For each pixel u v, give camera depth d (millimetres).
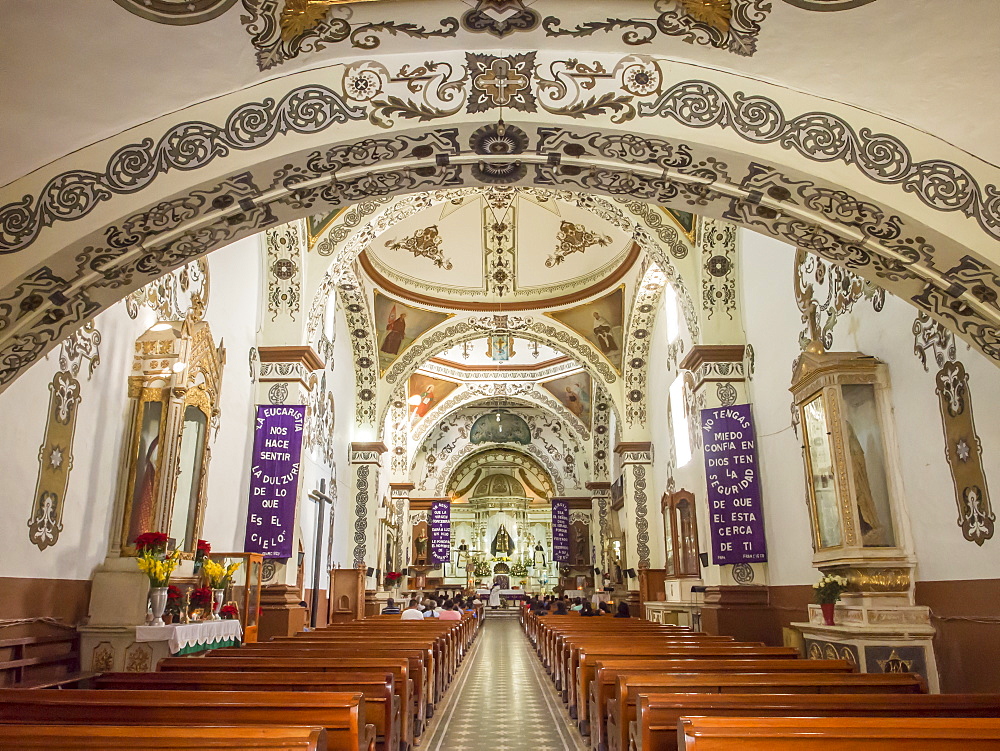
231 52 5055
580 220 16734
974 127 5016
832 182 5285
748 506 10977
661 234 12219
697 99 5426
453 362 26172
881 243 5500
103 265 5359
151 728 2832
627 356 19297
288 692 3834
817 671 5711
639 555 18625
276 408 12070
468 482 40094
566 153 5781
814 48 5035
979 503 6191
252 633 9961
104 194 5137
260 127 5359
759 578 10875
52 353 6789
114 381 7879
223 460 10711
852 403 7688
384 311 19297
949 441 6594
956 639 6488
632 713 4590
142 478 7996
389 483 23969
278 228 12336
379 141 5508
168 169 5234
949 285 5406
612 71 5473
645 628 11625
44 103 4973
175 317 9305
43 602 6625
